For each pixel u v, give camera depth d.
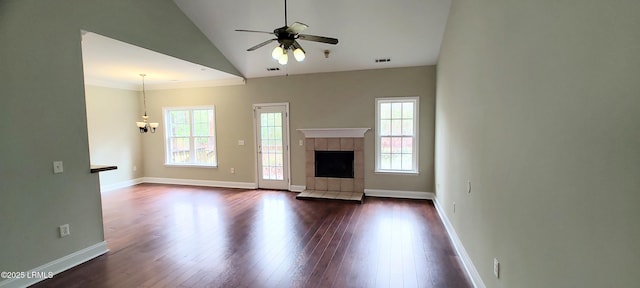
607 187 1.00
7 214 2.51
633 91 0.88
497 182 2.05
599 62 1.03
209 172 6.81
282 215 4.55
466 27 2.93
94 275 2.78
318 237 3.64
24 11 2.59
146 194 6.01
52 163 2.81
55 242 2.84
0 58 2.45
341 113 5.78
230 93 6.46
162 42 4.06
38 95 2.70
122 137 6.78
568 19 1.21
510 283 1.83
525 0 1.62
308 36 3.21
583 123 1.12
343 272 2.78
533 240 1.53
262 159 6.43
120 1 3.47
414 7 3.96
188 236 3.72
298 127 6.07
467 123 2.87
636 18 0.86
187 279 2.68
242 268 2.87
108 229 3.98
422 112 5.36
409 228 3.92
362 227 3.98
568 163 1.22
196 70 5.27
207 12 4.42
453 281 2.62
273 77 6.15
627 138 0.90
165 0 4.12
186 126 6.98
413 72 5.37
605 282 1.02
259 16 4.39
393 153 5.64
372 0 3.91
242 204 5.21
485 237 2.30
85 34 3.19
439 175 4.64
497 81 2.06
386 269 2.83
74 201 2.99
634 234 0.89
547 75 1.39
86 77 5.88
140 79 6.20
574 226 1.19
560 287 1.29
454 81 3.50
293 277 2.70
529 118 1.57
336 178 5.86
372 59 5.23
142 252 3.26
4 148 2.49
